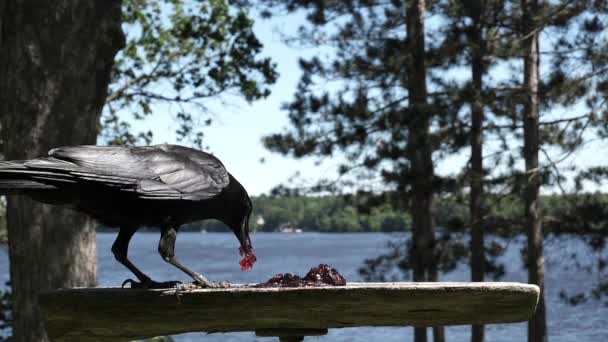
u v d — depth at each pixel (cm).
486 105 1619
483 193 1759
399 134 1809
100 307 407
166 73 1645
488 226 1789
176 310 400
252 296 388
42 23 785
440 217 1995
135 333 413
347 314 387
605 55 1537
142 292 402
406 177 1769
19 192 392
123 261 425
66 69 788
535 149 1717
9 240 805
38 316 782
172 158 423
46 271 785
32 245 787
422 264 1808
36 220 787
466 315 392
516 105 1659
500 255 1852
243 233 447
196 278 409
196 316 399
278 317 392
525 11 1673
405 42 1811
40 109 784
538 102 1684
